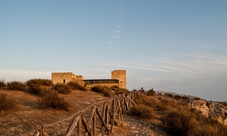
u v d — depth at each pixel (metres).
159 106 23.64
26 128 9.25
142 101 25.20
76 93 25.39
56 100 14.05
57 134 8.90
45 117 11.68
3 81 21.28
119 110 13.23
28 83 25.52
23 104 14.20
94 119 8.65
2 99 11.97
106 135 10.32
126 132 11.93
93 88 31.91
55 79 40.12
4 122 9.72
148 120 16.64
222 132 11.21
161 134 13.27
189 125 13.45
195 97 49.09
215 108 29.48
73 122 6.04
